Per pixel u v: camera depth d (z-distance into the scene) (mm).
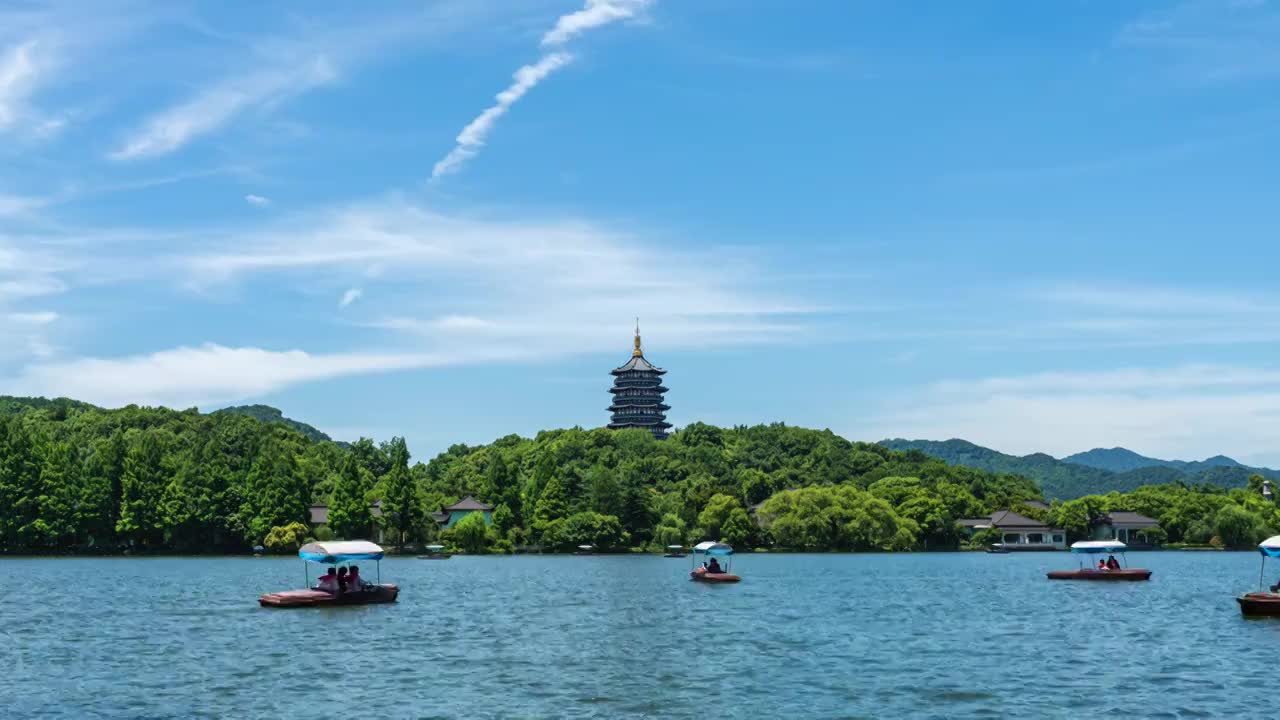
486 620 71375
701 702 42500
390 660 53094
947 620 72062
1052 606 82188
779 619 72875
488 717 39781
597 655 55031
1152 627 66812
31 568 136000
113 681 47188
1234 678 47469
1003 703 42188
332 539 171875
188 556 171375
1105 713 40281
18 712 40844
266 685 46250
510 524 194375
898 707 41500
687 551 187250
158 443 183000
